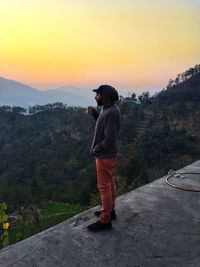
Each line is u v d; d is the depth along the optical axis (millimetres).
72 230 4023
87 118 106875
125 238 3852
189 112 91125
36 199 48656
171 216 4504
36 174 72250
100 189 4004
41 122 132625
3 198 49250
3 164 88562
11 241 14906
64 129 107250
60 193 51562
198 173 6582
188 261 3434
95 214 4430
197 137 73875
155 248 3662
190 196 5293
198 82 119688
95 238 3830
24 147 102688
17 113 153250
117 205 4859
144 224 4234
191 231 4086
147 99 115000
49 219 32250
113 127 3773
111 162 3914
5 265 3287
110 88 3830
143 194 5340
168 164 57438
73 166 73875
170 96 112750
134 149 63438
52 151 88500
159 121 86250
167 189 5605
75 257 3434
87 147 82812
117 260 3404
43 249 3576
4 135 126250
